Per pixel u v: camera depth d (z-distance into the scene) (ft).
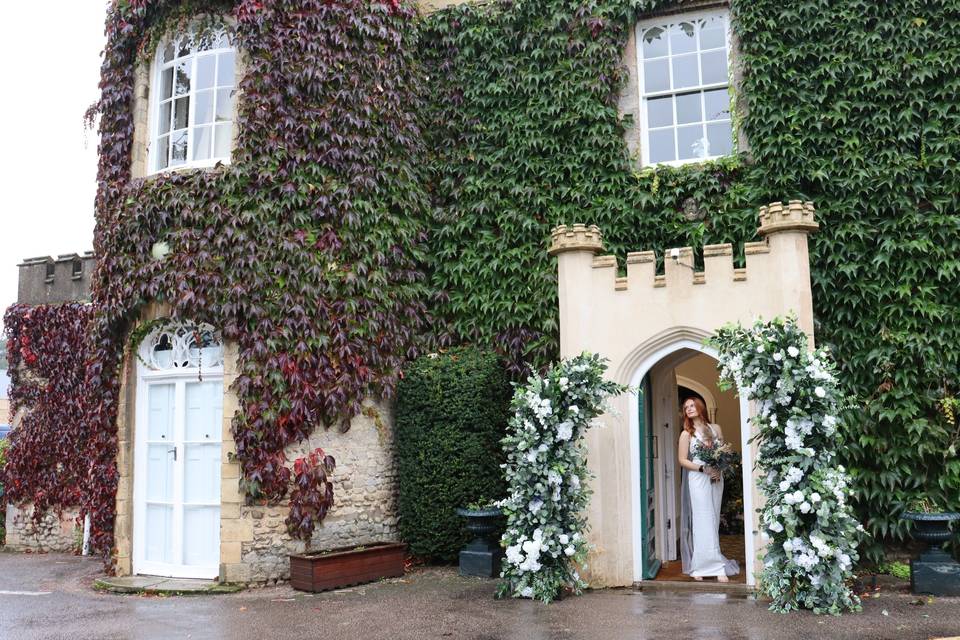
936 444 23.76
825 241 25.80
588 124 29.40
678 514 29.63
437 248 30.66
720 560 23.67
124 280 27.25
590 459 23.49
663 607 20.38
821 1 27.09
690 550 25.93
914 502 23.21
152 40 29.73
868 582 22.72
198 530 26.37
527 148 29.91
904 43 26.18
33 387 37.29
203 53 29.43
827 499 19.77
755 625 18.15
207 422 26.71
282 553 25.05
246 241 26.02
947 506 23.57
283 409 25.25
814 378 19.77
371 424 27.63
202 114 29.09
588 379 22.03
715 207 27.73
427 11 32.65
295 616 20.51
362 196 28.07
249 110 26.96
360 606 21.49
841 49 26.84
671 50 30.01
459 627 18.83
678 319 23.38
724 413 37.68
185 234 26.48
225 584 24.66
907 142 25.81
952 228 24.71
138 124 29.55
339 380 26.37
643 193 28.32
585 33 29.99
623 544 23.31
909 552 24.29
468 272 30.01
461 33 31.32
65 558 33.71
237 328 25.53
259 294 25.75
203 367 26.84
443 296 30.04
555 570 21.95
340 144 27.84
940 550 21.35
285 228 26.45
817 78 27.04
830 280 25.54
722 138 29.01
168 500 26.99
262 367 25.44
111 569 27.09
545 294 28.63
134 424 27.78
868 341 25.03
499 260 29.45
